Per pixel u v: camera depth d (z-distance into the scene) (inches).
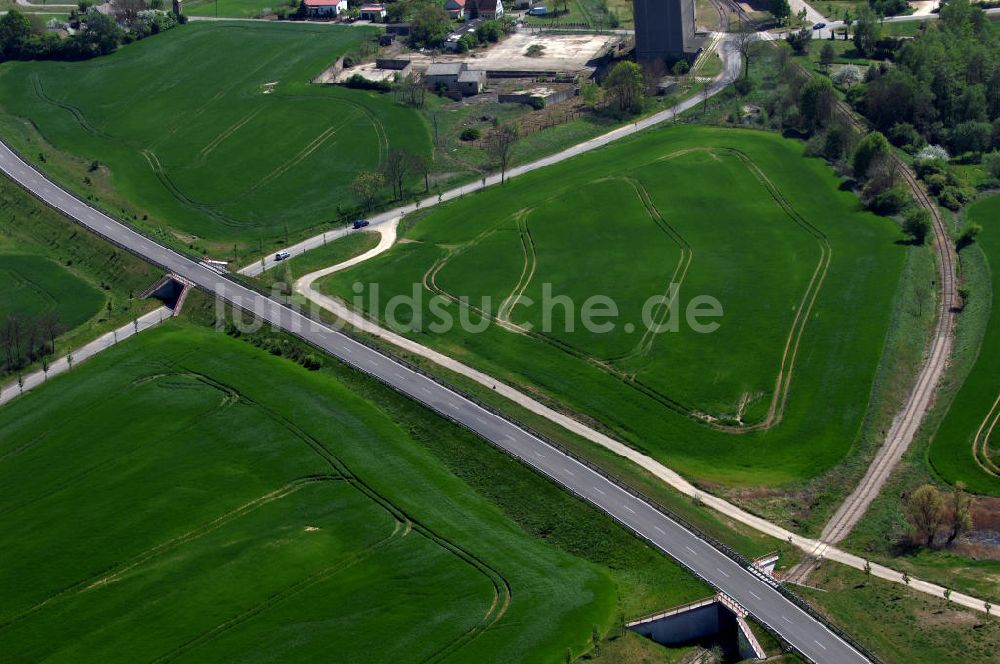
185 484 6752.0
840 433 7199.8
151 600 5826.8
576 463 6717.5
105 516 6505.9
